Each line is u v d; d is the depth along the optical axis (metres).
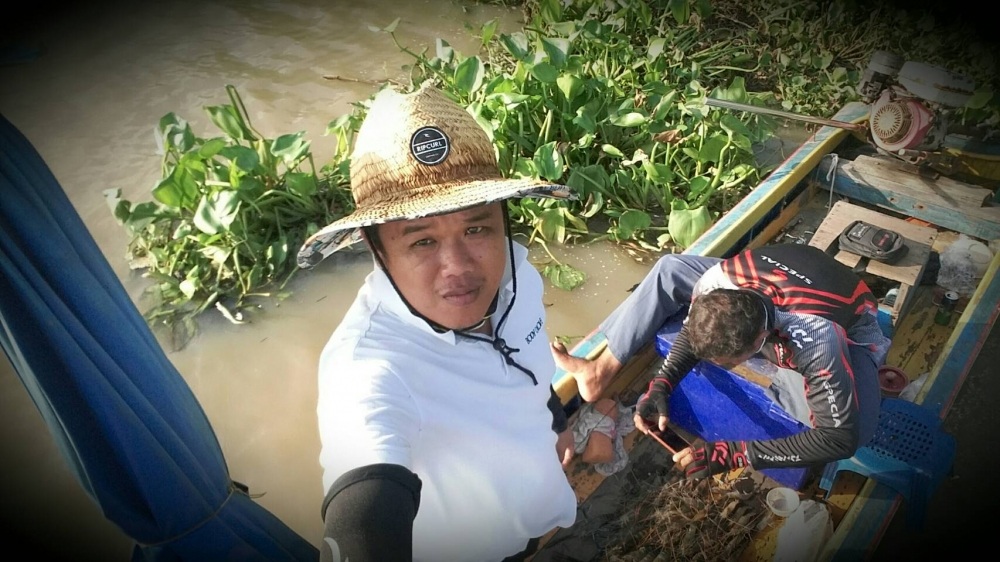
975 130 3.54
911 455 2.21
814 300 2.00
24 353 1.20
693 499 2.30
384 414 1.18
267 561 1.70
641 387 2.70
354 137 4.21
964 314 2.74
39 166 1.27
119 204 3.44
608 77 4.28
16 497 2.65
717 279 2.20
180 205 3.42
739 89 3.96
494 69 4.64
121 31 5.59
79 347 1.24
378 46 5.36
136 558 1.71
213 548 1.57
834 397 1.93
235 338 3.24
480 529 1.54
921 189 3.32
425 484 1.38
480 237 1.25
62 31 5.60
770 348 2.06
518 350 1.45
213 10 5.86
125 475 1.39
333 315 3.35
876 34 5.25
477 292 1.26
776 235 3.47
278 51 5.31
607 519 2.29
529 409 1.50
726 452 2.14
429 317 1.28
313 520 2.57
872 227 2.94
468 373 1.34
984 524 2.54
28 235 1.20
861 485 2.33
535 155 3.61
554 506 1.74
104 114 4.68
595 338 2.60
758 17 5.56
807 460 2.02
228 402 2.98
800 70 4.97
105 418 1.29
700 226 3.44
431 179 1.24
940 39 5.23
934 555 2.47
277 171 4.09
